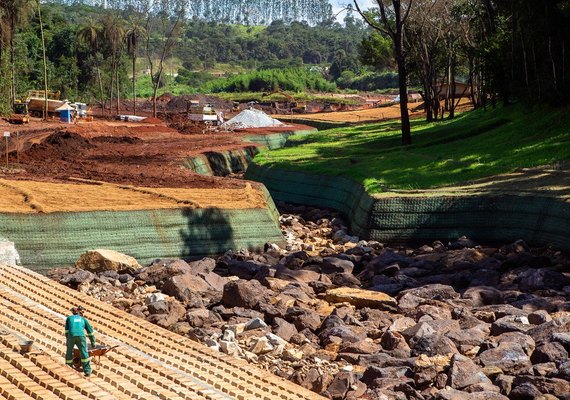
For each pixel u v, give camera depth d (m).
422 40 73.25
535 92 51.00
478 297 23.42
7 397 14.09
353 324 21.47
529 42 50.22
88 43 137.38
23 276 24.08
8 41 91.62
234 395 15.02
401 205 35.19
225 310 22.56
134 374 15.75
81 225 29.34
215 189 37.62
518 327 19.58
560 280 25.12
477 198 34.16
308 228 39.47
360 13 54.56
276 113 136.25
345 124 92.19
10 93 94.19
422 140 55.09
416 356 18.45
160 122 99.00
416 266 28.55
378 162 46.25
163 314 21.84
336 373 17.81
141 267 28.11
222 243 32.44
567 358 17.47
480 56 59.34
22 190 32.03
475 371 16.78
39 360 16.02
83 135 68.62
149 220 31.08
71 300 21.84
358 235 36.31
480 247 31.48
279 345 19.53
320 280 27.09
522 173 37.41
